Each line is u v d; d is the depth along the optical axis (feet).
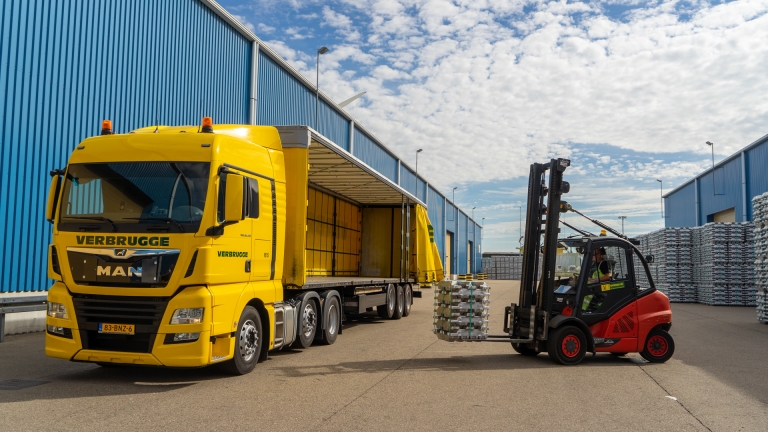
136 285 22.24
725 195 114.52
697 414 20.08
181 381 24.11
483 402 21.29
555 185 30.99
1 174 34.86
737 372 28.86
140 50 46.06
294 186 31.35
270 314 27.96
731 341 42.09
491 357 32.27
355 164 40.57
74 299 22.81
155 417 18.28
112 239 22.63
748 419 19.47
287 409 19.60
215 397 21.25
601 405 21.20
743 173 104.88
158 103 48.03
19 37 35.94
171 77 49.73
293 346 34.68
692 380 26.48
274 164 29.12
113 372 25.79
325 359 30.53
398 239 60.85
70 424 17.30
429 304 78.23
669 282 92.68
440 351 34.30
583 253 31.76
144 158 23.59
